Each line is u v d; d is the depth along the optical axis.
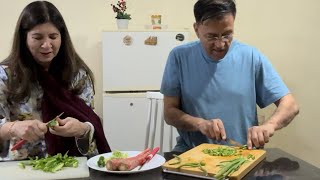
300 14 3.17
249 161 1.20
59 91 1.46
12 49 1.40
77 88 1.52
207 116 1.60
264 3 3.14
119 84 2.77
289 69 3.22
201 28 1.46
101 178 1.12
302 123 3.26
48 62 1.45
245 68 1.62
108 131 2.76
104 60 2.74
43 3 1.38
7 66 1.39
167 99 1.68
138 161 1.20
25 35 1.38
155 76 2.79
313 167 1.23
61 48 1.48
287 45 3.20
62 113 1.45
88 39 3.04
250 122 1.62
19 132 1.23
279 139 3.26
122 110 2.75
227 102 1.59
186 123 1.52
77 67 1.53
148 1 3.07
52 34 1.37
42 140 1.42
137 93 2.76
